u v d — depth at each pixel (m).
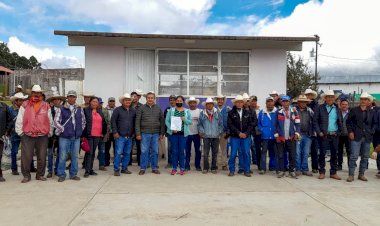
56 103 8.01
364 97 7.99
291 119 8.35
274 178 8.22
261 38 10.37
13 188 7.01
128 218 5.21
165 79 11.42
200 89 11.50
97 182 7.61
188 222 5.07
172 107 8.73
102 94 11.12
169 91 11.45
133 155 11.04
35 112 7.60
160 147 10.92
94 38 10.60
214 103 9.44
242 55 11.55
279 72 11.47
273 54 11.46
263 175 8.57
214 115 8.71
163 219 5.18
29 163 7.62
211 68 11.52
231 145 8.47
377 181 8.02
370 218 5.32
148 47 11.34
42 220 5.09
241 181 7.84
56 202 6.01
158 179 7.96
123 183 7.52
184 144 8.54
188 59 11.47
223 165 9.38
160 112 8.73
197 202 6.09
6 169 9.10
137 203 5.99
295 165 8.53
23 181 7.53
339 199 6.39
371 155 11.91
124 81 11.28
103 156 9.06
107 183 7.51
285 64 11.45
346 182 7.88
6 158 9.08
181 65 11.46
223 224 5.00
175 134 8.53
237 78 11.55
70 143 7.85
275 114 8.49
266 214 5.46
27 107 7.61
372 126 8.21
